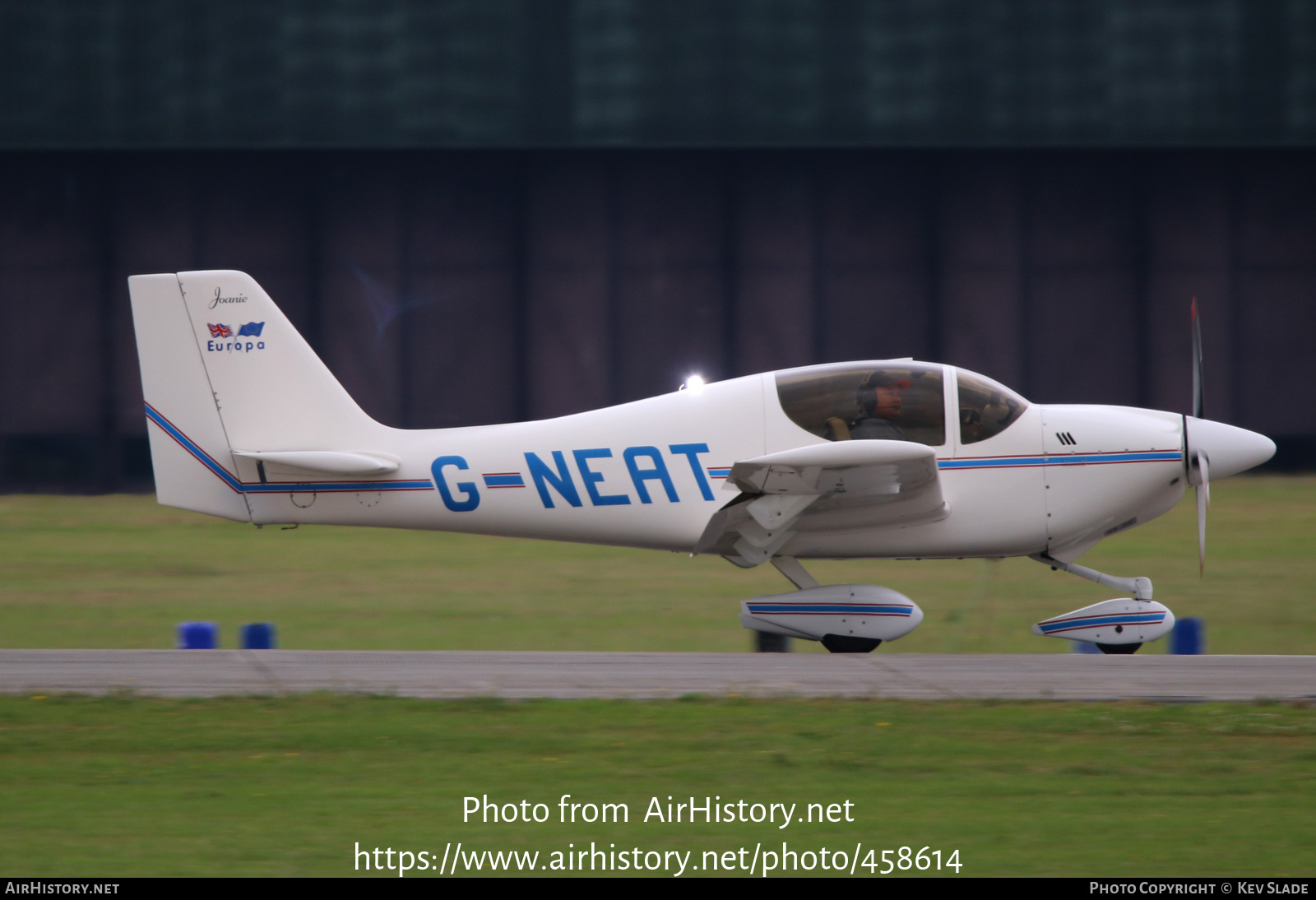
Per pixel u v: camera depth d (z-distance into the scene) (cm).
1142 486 3195
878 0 6856
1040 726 2338
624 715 2419
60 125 6794
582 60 6831
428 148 6825
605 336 6962
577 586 4938
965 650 3728
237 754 2184
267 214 6900
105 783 2034
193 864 1695
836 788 2008
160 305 3294
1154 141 6950
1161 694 2622
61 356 6912
